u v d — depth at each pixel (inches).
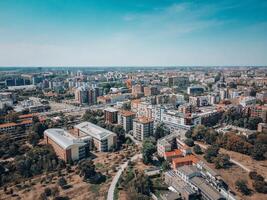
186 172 6879.9
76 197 6515.8
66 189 6924.2
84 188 6973.4
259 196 6136.8
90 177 7534.5
